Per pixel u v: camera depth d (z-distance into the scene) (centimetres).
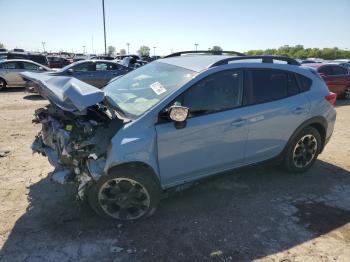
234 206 416
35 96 1366
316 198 443
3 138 676
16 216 380
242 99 419
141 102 383
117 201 365
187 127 371
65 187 449
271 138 452
